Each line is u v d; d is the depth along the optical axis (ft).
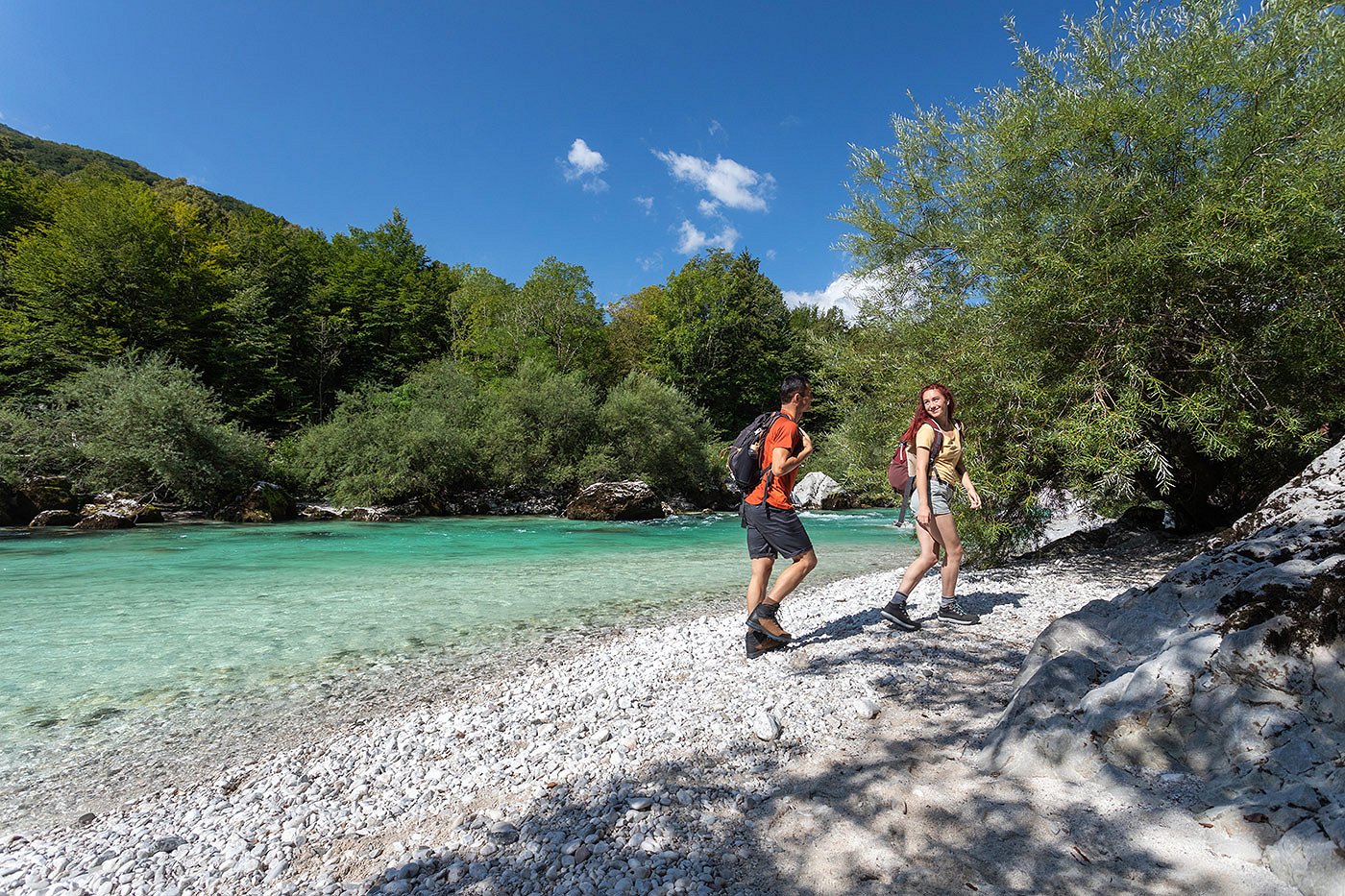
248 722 15.28
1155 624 11.26
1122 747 8.79
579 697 14.25
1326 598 8.57
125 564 39.06
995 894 6.76
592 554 45.29
